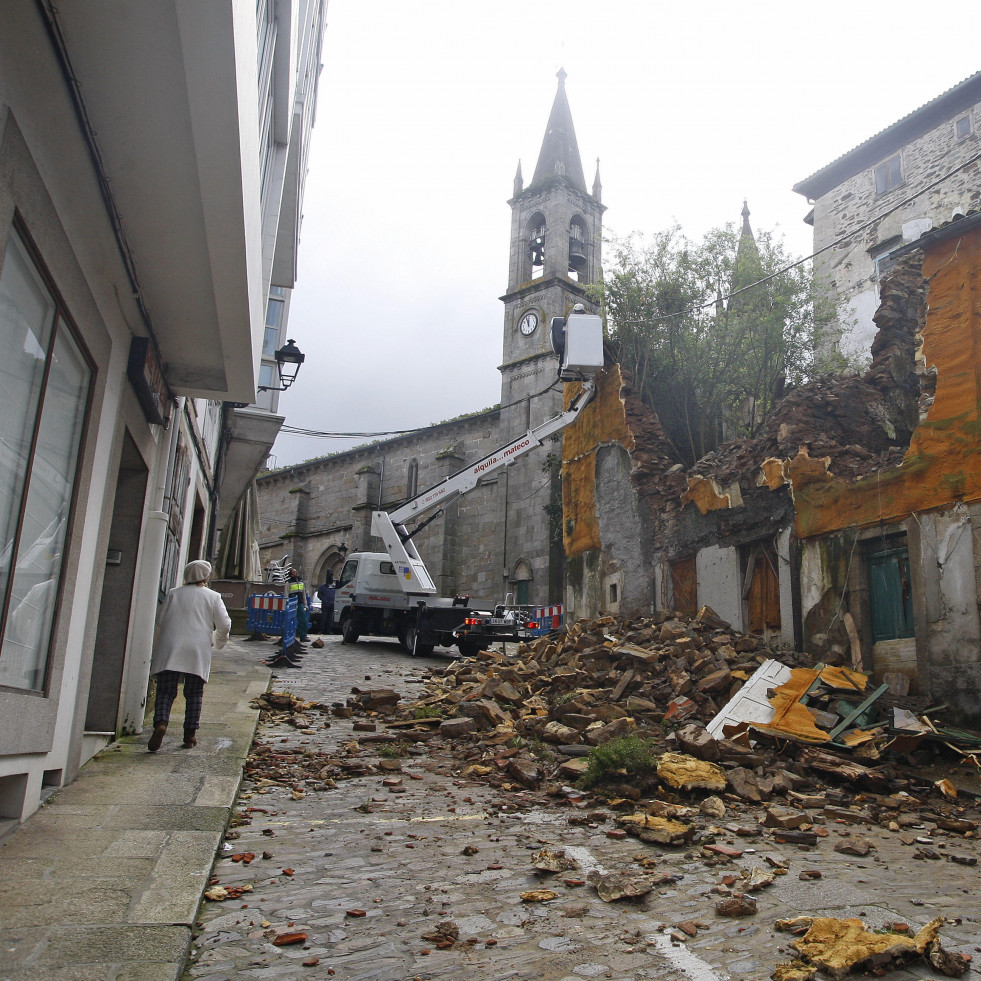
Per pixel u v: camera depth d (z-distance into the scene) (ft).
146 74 14.99
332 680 48.55
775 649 42.93
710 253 68.80
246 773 24.39
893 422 46.57
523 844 18.78
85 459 18.40
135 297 21.66
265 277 29.35
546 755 28.81
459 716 35.96
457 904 14.53
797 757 29.12
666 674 39.01
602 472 66.23
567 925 13.69
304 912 13.74
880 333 47.65
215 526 63.36
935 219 76.59
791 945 13.00
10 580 14.56
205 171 17.49
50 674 17.17
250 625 71.20
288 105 28.09
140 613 27.78
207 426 46.68
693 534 52.65
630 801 23.36
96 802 18.43
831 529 40.09
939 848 20.24
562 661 46.16
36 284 14.55
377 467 143.23
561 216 123.24
